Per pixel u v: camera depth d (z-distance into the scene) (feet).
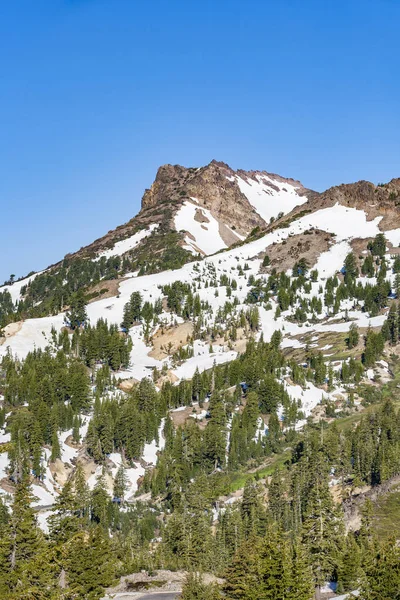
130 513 439.63
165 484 483.92
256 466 504.84
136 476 517.14
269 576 226.38
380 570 217.97
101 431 532.32
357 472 429.38
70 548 265.13
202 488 423.23
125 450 540.52
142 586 302.45
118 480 477.77
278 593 221.46
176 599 273.75
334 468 452.76
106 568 279.08
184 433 537.24
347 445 453.17
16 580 210.59
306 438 477.77
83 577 265.34
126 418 540.11
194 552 344.90
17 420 510.99
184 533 356.79
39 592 201.46
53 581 226.38
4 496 409.49
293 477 428.97
